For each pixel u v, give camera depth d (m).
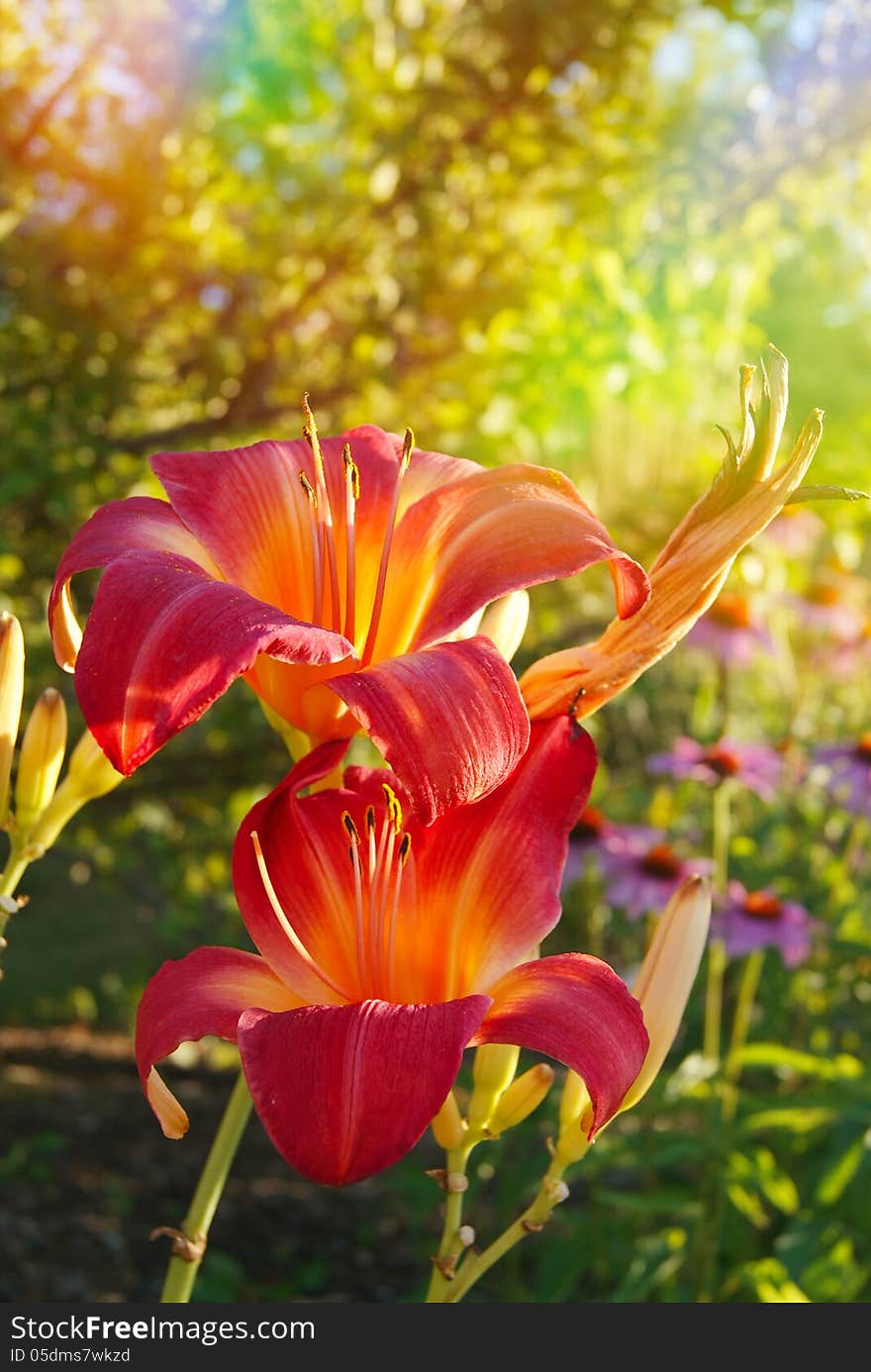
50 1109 5.63
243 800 5.88
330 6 4.90
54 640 1.12
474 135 4.70
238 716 5.14
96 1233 4.37
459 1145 1.27
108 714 0.90
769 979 4.37
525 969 1.04
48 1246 4.19
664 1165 3.88
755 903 3.55
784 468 1.13
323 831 1.13
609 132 5.05
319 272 4.89
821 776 4.46
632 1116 3.88
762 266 6.74
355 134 4.85
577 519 1.09
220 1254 4.37
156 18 4.30
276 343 4.75
